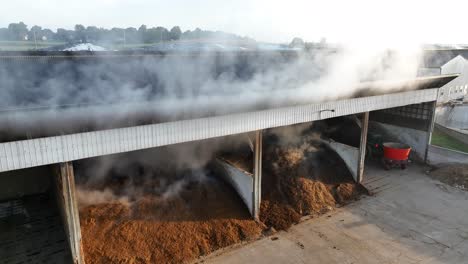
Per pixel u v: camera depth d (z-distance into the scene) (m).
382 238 8.27
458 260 7.47
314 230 8.56
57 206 8.86
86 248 6.99
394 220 9.12
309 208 9.38
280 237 8.25
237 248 7.82
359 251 7.76
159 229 7.70
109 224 7.54
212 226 8.15
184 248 7.48
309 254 7.63
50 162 5.77
